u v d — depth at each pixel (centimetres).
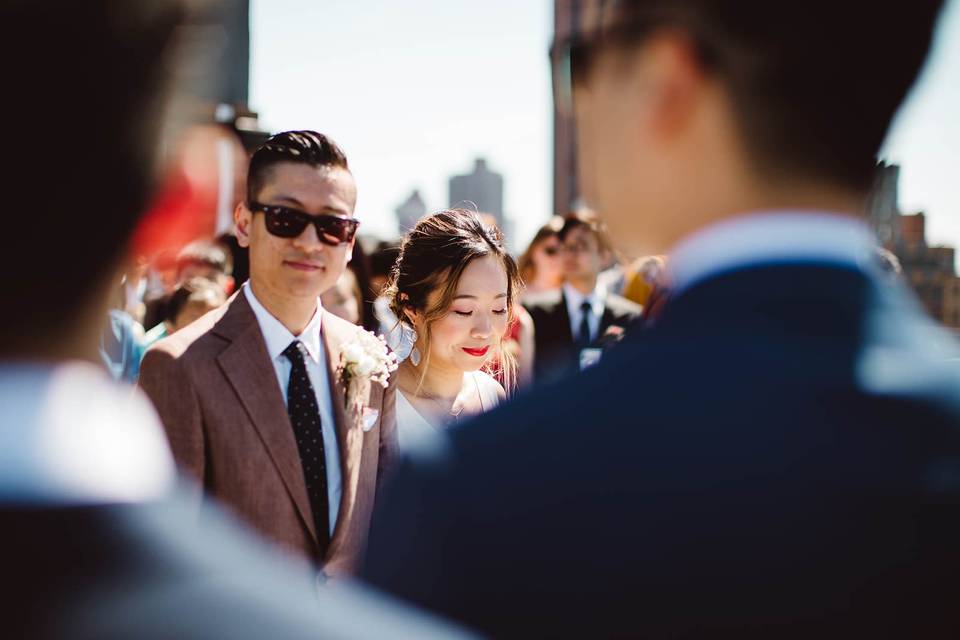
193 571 48
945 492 71
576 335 616
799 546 70
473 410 329
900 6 82
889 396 75
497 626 73
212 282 470
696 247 86
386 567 81
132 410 54
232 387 232
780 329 78
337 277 252
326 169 247
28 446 46
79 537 44
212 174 335
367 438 254
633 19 89
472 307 322
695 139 86
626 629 70
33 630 42
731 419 73
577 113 100
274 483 231
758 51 82
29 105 49
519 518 74
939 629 70
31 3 49
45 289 52
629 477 72
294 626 51
